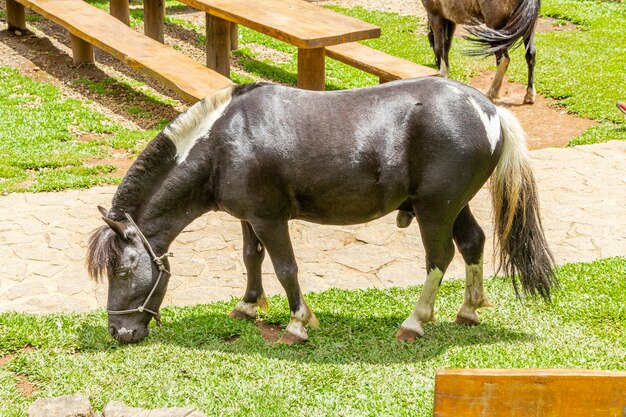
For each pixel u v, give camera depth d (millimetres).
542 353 5336
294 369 5172
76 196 8188
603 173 8797
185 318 5934
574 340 5535
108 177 8680
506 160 5301
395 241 7406
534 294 5488
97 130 10203
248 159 5062
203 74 9945
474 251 5637
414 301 6227
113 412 4266
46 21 14992
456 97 5105
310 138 5070
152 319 5844
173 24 15391
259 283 5902
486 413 3178
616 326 5734
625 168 8914
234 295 6438
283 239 5320
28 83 11797
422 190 5137
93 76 12305
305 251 7211
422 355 5359
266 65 13203
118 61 13023
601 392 3131
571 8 16312
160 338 5602
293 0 12000
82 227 7539
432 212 5180
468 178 5102
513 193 5285
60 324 5797
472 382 3146
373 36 10203
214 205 5375
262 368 5172
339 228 7641
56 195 8203
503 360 5238
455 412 3186
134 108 11008
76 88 11812
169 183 5180
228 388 4941
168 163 5172
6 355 5465
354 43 11453
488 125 5129
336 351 5418
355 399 4828
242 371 5145
